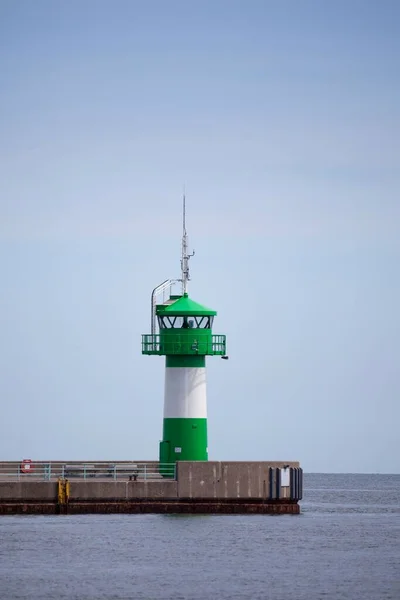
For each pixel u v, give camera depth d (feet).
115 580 583.17
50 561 622.95
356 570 615.57
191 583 579.07
